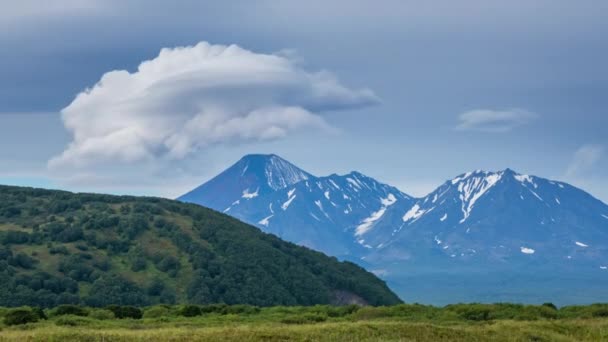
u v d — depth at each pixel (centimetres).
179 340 5388
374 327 6128
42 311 8412
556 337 6288
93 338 5428
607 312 8519
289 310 9831
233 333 5691
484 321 7712
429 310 8762
